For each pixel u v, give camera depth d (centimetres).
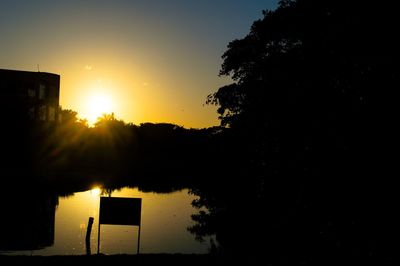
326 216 1298
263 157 1783
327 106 1315
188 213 3700
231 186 2745
